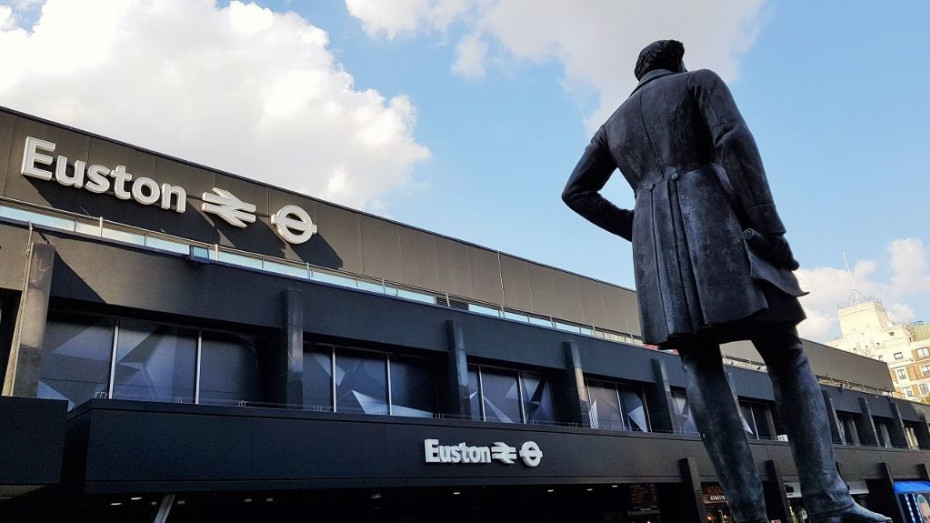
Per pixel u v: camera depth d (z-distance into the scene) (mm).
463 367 22672
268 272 19391
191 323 18234
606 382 28984
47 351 15945
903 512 35344
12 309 15375
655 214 4559
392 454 17000
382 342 21281
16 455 11305
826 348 45625
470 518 22594
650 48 4980
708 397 4434
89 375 16406
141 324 17578
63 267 15930
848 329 140125
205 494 16188
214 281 18266
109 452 12664
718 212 4348
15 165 17859
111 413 12914
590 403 27922
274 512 18797
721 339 4465
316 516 19609
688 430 31078
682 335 4359
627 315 34594
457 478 18281
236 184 22078
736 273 4188
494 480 19094
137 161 20031
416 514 21766
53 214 17938
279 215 22578
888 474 35438
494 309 28297
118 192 19219
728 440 4312
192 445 13703
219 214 21156
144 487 12875
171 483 13227
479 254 28766
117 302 16500
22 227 15617
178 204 20344
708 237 4312
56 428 11844
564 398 26469
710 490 27391
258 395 19062
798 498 30250
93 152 19266
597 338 28453
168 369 17719
